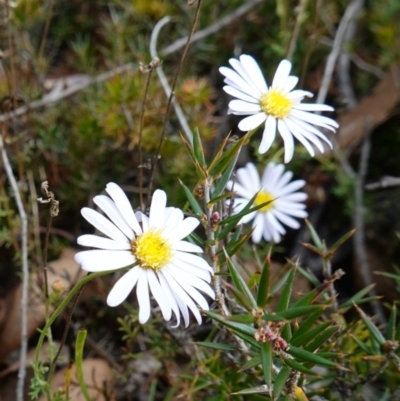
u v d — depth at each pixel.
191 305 0.12
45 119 0.24
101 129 0.23
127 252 0.12
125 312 0.21
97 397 0.19
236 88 0.15
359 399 0.18
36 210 0.21
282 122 0.15
